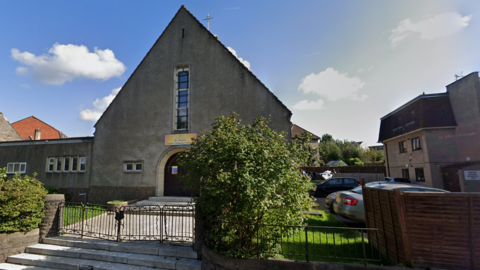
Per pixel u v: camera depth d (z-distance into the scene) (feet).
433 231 14.89
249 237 17.16
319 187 54.70
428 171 50.67
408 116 57.57
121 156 43.93
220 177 14.90
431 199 15.12
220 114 40.83
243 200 15.33
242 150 16.16
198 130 41.29
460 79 49.24
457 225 14.56
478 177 45.85
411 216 15.38
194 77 43.04
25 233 23.76
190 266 18.70
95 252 21.67
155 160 42.37
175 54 44.73
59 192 45.80
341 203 27.48
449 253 14.48
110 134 45.24
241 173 14.90
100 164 44.70
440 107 51.29
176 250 20.58
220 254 16.56
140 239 23.22
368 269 14.71
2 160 51.06
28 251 23.35
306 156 19.30
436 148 50.39
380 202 18.30
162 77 44.62
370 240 20.30
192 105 42.32
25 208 23.45
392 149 68.85
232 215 15.53
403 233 15.30
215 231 16.98
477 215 14.32
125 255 20.85
